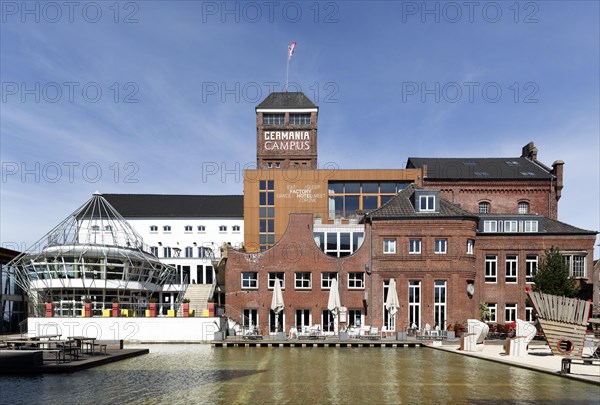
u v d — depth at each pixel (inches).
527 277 1667.1
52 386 722.2
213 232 2502.5
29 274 1715.1
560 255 1571.1
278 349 1253.1
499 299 1656.0
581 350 1041.5
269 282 1631.4
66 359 952.9
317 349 1254.9
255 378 795.4
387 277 1615.4
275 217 2080.5
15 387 713.6
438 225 1620.3
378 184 2089.1
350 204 2086.6
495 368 910.4
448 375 828.6
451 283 1595.7
